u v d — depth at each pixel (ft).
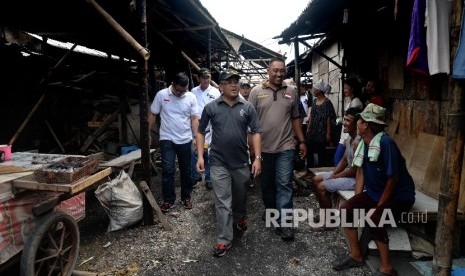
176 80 14.56
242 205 12.96
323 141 19.70
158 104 15.28
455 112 8.13
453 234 8.56
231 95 11.73
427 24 8.25
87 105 27.40
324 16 20.22
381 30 19.13
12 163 10.05
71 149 26.58
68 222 9.42
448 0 8.20
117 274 10.55
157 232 13.51
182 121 15.38
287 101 13.02
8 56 22.68
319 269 10.80
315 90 19.94
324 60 40.60
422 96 14.42
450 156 8.32
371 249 10.95
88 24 20.59
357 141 12.61
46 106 25.77
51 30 22.20
